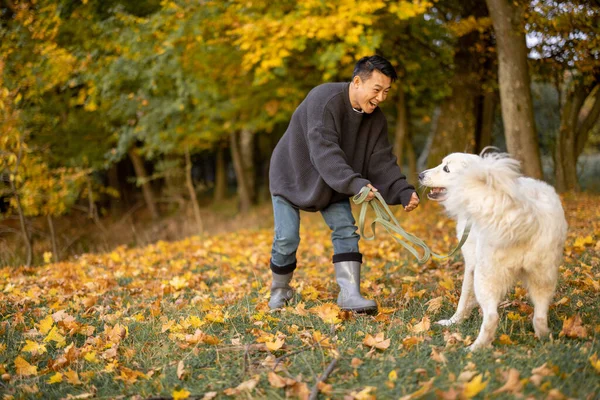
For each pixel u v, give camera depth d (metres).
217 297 4.72
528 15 8.09
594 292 3.89
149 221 16.19
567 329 3.00
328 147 3.54
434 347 2.91
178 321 3.87
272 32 8.25
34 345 3.35
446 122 10.69
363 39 7.81
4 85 8.41
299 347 3.14
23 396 2.76
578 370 2.55
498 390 2.33
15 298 4.84
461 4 9.95
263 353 3.13
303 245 7.73
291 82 10.90
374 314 3.79
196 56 9.78
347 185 3.46
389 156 3.83
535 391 2.33
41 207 9.75
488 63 10.33
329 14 8.19
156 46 9.23
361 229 3.60
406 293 4.16
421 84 11.01
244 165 17.14
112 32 9.41
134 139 11.98
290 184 3.84
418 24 9.87
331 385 2.55
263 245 7.77
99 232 13.03
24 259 9.13
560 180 9.99
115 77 9.74
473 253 3.40
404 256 5.99
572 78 9.56
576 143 9.91
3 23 9.52
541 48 9.06
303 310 3.80
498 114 11.88
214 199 18.73
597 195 9.28
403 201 3.68
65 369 3.13
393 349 2.98
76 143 12.08
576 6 7.96
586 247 5.40
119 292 5.09
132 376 2.91
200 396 2.63
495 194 2.76
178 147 12.71
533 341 2.97
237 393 2.62
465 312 3.50
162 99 11.25
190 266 6.53
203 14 8.85
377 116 3.80
